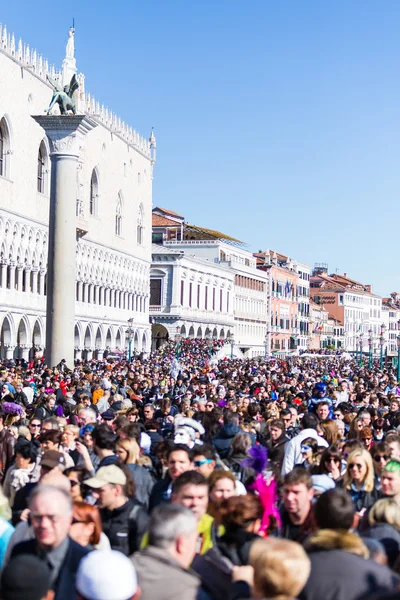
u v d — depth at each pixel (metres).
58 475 11.96
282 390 38.91
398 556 10.26
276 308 194.38
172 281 135.75
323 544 9.35
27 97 84.81
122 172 114.62
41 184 90.50
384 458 15.61
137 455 15.49
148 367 67.12
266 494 11.55
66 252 50.09
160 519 9.09
